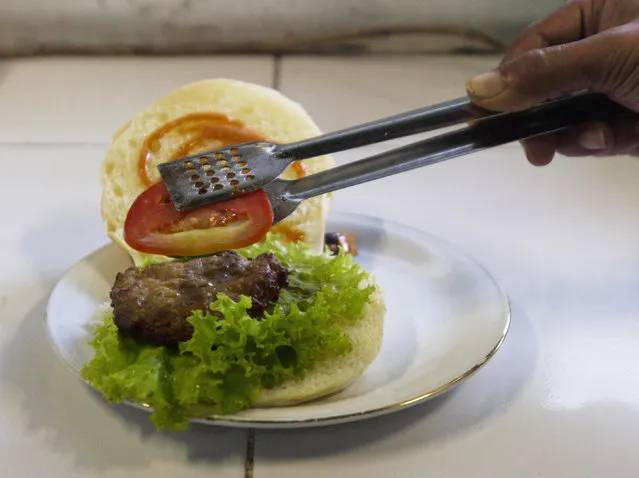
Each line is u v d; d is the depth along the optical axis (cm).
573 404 31
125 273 31
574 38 38
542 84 29
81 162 56
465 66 75
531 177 55
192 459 27
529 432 29
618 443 29
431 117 30
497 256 43
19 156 56
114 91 69
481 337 32
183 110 42
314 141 30
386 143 59
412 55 77
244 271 30
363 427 29
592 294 39
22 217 47
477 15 75
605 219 48
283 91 68
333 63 76
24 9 74
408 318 35
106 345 28
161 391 27
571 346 35
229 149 30
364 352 30
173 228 30
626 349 34
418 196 52
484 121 30
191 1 74
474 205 50
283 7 75
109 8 75
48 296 38
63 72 73
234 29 76
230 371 27
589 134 36
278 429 28
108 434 28
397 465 27
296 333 29
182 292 29
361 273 33
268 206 30
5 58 77
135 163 40
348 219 44
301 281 33
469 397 31
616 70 29
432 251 40
